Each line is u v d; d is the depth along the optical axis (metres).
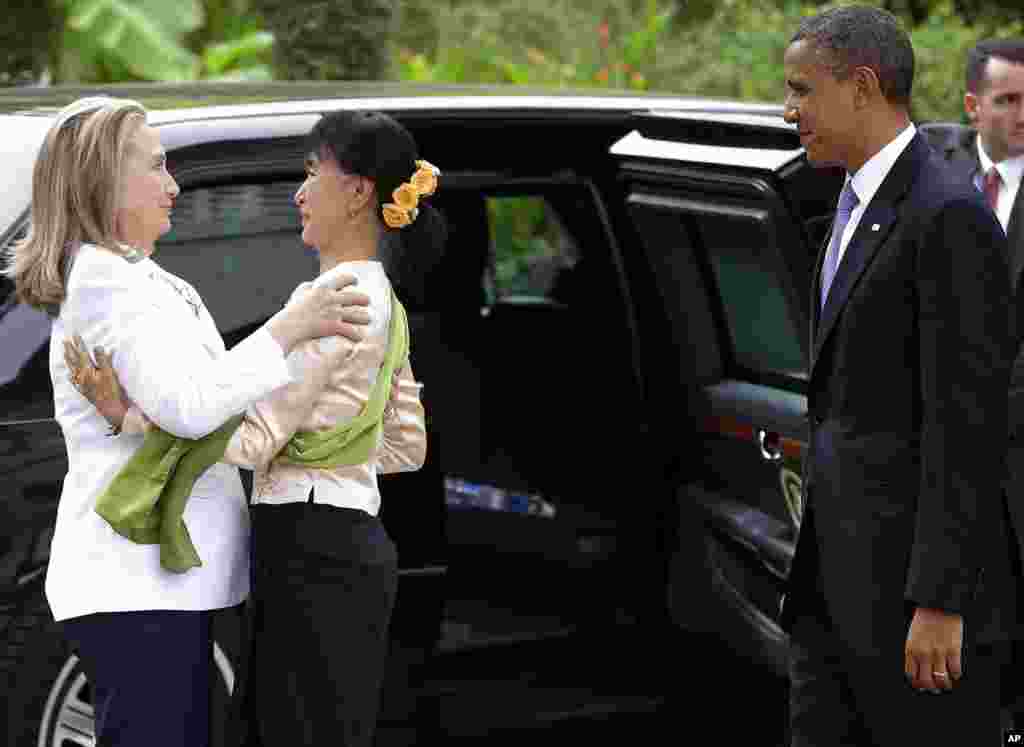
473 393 11.76
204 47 32.81
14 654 8.28
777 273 9.20
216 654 8.62
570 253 12.25
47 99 9.62
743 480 10.44
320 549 7.28
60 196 7.03
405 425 7.80
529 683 10.88
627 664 11.13
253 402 7.09
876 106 7.43
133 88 10.27
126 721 7.17
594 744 10.57
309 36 18.34
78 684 8.42
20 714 8.31
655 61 29.14
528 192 11.15
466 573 11.88
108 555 7.08
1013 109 9.96
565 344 11.74
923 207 7.25
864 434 7.46
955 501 7.13
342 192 7.32
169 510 7.00
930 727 7.59
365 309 7.23
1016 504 9.06
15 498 8.23
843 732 7.86
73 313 6.97
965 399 7.12
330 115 7.38
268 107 9.25
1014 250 9.73
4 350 8.25
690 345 10.65
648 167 10.00
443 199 11.51
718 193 9.49
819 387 7.70
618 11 30.77
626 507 11.24
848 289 7.43
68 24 28.69
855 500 7.43
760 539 10.17
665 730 10.76
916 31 27.53
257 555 7.38
